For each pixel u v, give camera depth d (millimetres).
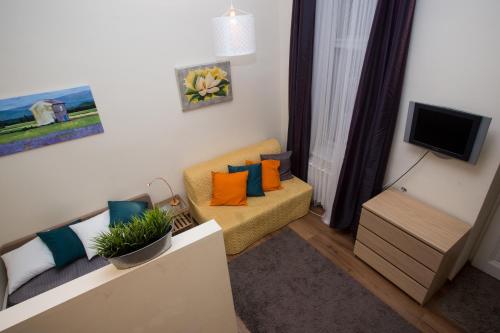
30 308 929
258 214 2828
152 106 2699
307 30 2748
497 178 1974
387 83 2182
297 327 2139
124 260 1020
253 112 3416
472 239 2262
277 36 3254
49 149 2346
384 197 2477
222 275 1343
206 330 1423
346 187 2793
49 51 2141
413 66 2133
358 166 2631
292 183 3305
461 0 1771
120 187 2791
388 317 2160
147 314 1168
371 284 2436
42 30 2078
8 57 2025
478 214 2074
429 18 1948
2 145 2154
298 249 2846
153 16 2457
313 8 2656
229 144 3367
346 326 2121
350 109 2576
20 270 2201
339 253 2770
